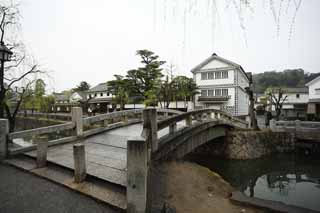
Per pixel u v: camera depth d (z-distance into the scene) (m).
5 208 2.98
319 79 26.16
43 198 3.30
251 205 3.65
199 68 29.55
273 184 9.23
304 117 28.78
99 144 6.40
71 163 4.58
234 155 12.69
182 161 6.91
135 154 2.74
